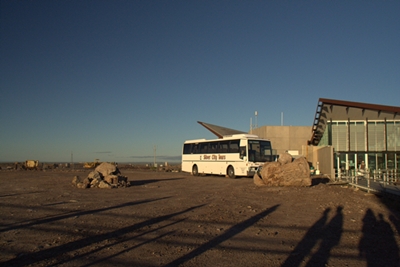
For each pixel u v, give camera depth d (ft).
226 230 30.55
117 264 20.98
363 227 32.55
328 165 97.66
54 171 179.52
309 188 64.54
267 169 69.26
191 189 67.72
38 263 21.04
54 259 21.86
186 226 32.04
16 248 24.34
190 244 25.80
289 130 158.81
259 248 24.94
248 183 80.89
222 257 22.65
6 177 113.80
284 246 25.61
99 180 72.95
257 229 31.12
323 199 50.67
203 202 47.96
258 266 20.95
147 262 21.44
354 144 114.52
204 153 114.32
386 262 22.09
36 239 26.94
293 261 22.04
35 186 75.36
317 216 37.88
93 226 31.86
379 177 89.10
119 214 38.27
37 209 41.86
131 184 80.64
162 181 91.04
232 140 102.53
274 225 32.94
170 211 40.22
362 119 114.73
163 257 22.50
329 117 121.60
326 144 119.44
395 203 45.01
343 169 102.89
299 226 32.68
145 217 36.45
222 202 47.52
